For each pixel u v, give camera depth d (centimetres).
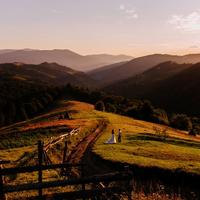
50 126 6231
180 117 13125
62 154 3706
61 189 2044
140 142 4866
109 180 1275
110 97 18400
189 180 2603
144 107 13288
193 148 5044
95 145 4397
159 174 2788
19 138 5353
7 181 2278
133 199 1539
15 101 18462
